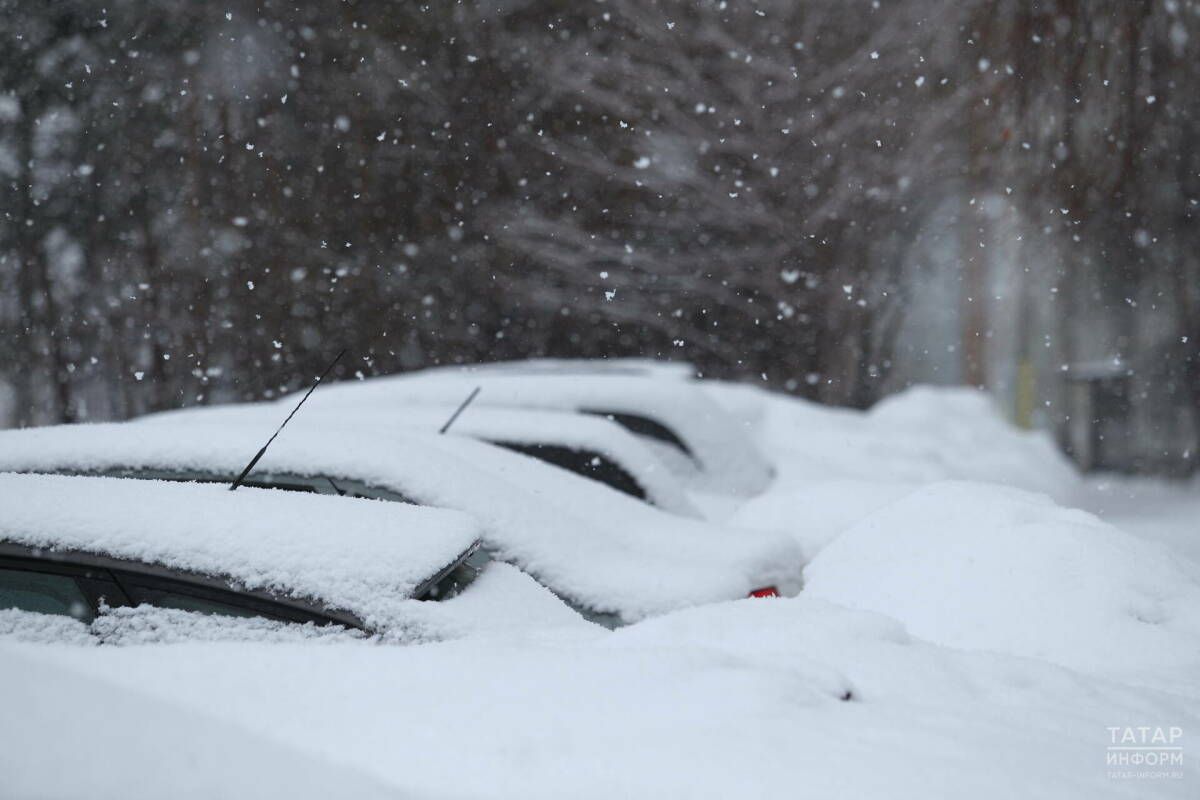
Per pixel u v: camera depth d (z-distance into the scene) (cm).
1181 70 2372
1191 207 2397
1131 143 2408
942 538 650
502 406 1025
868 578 646
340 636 483
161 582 491
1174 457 2417
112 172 2673
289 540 504
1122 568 596
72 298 2634
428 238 2925
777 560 707
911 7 2656
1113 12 2403
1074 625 571
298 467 604
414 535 525
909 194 2645
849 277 2658
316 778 274
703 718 323
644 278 2759
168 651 347
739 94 2695
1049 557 606
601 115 2961
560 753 296
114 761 263
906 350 2738
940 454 1653
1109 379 2486
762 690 344
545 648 379
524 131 2975
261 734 292
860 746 315
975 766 312
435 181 2956
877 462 1468
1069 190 2456
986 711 385
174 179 2738
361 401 1055
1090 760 340
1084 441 2498
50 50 2653
